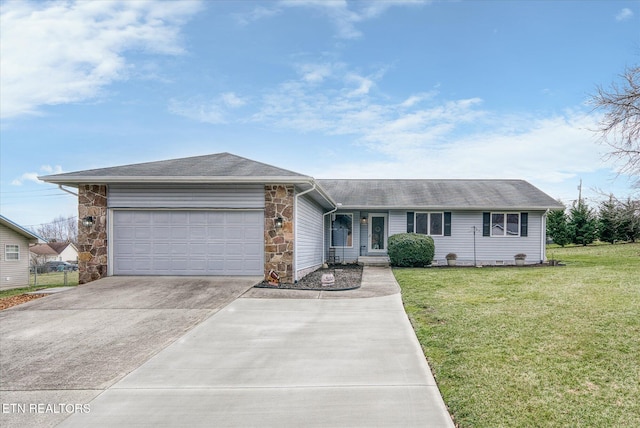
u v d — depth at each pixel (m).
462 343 5.65
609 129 13.64
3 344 6.21
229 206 11.49
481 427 3.54
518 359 4.98
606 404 3.85
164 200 11.62
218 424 3.77
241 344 6.02
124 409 4.10
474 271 13.87
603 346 5.28
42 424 3.83
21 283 16.94
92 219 11.64
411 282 11.27
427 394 4.30
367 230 18.08
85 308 8.38
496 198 17.36
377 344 5.92
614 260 16.66
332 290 10.04
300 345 5.94
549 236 27.67
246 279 11.15
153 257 11.63
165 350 5.79
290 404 4.13
